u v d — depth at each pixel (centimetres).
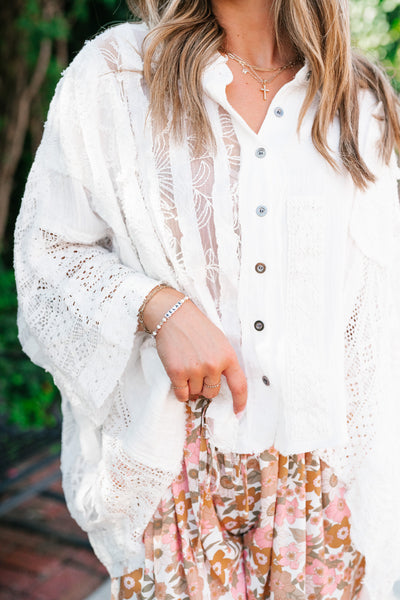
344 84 120
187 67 117
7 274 483
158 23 126
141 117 119
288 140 118
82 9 445
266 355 118
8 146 466
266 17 122
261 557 128
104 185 120
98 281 121
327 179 119
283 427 120
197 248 117
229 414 120
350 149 121
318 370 120
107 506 126
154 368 121
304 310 118
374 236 123
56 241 124
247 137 117
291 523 126
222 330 120
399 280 130
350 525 129
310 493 126
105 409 126
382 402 127
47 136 126
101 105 121
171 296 117
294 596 127
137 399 125
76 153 121
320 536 127
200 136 116
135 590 129
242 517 126
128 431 124
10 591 252
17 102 461
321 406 120
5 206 478
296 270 117
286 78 123
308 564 129
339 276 120
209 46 118
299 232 117
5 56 453
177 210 117
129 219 119
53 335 122
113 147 120
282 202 117
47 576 262
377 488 127
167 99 118
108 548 132
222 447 120
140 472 122
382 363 126
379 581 130
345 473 127
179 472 123
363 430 126
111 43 124
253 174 116
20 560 272
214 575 127
